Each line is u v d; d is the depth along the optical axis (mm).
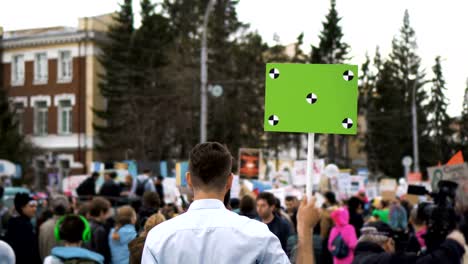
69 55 51969
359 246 6148
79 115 51031
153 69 48250
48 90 52094
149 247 3473
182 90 46875
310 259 3770
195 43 50000
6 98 45219
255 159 18203
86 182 18531
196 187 3588
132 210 9117
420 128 65500
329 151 59750
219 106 47625
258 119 51656
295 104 4539
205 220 3457
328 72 4527
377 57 68562
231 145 48656
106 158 49281
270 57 55062
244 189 14484
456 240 5426
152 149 46531
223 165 3576
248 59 52156
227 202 4812
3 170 30000
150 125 46688
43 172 49906
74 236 6750
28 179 43469
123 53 48406
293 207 12062
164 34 49906
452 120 70812
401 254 5578
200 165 3557
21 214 8914
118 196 17703
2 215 12117
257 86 51812
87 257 6422
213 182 3555
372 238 6109
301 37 58312
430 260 5371
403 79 67000
